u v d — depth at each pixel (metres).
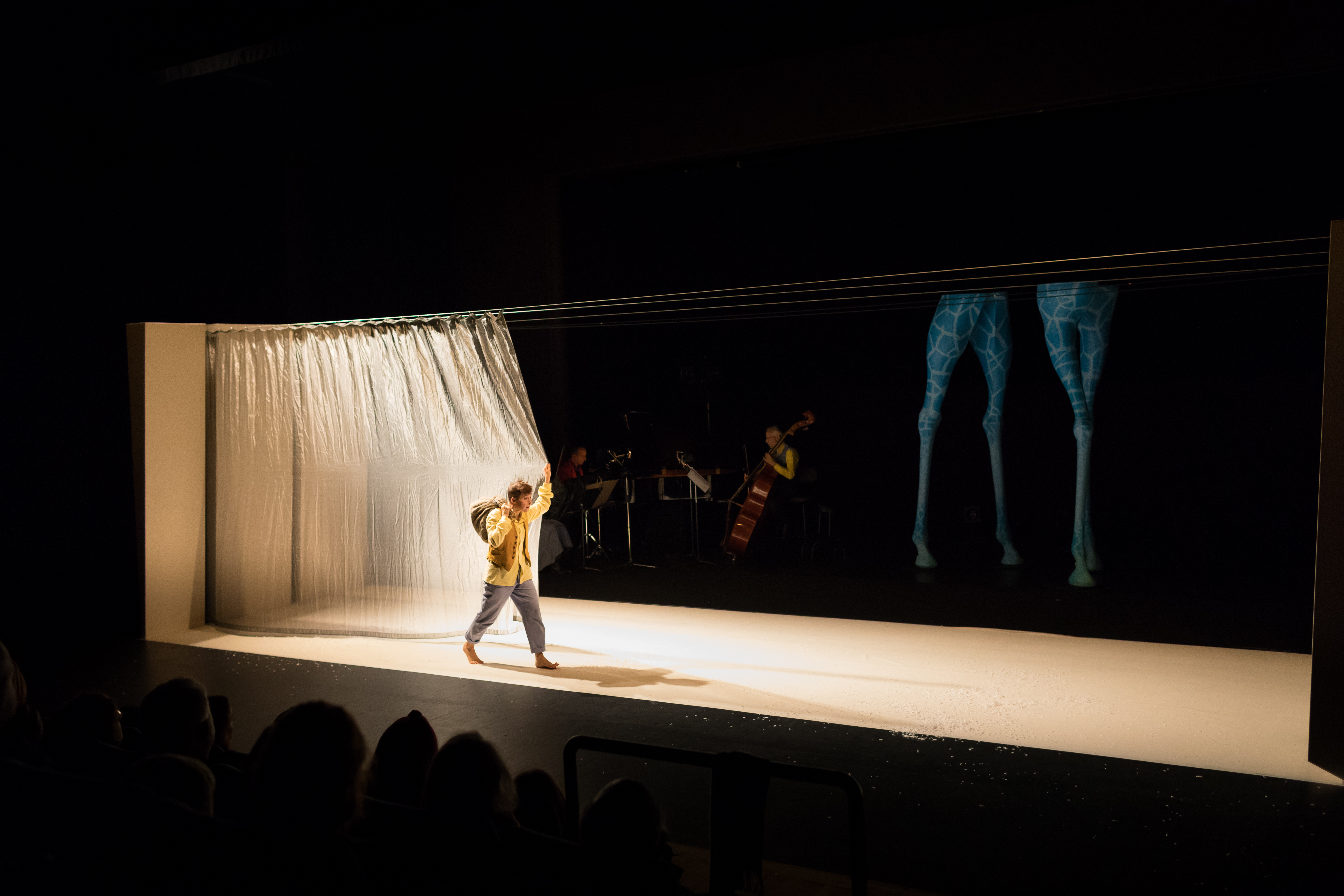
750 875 2.51
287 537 7.74
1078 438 8.48
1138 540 10.23
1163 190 9.02
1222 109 8.66
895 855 3.39
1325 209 8.32
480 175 11.16
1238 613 7.27
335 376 7.49
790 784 4.06
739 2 7.79
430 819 2.03
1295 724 4.72
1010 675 5.71
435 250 11.48
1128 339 10.12
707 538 11.96
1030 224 9.73
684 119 9.84
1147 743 4.50
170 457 7.34
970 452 11.18
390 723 5.07
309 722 1.85
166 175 10.09
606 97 10.24
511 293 11.03
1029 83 8.28
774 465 9.89
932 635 6.81
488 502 6.32
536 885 1.89
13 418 9.66
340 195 10.72
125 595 8.88
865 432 11.77
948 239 10.21
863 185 10.63
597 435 11.26
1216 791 3.91
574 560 10.20
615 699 5.39
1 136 9.30
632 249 11.91
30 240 9.51
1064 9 8.11
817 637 6.85
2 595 8.88
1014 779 4.08
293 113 10.29
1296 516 9.48
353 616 7.51
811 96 9.20
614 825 1.91
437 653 6.60
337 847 1.69
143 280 10.05
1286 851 3.36
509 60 8.87
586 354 11.13
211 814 2.20
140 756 2.56
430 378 7.15
